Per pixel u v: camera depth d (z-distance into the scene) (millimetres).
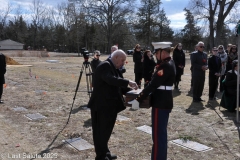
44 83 12047
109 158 4023
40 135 5281
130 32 58531
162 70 3465
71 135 5250
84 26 61656
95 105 3863
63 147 4703
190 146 4758
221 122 6203
